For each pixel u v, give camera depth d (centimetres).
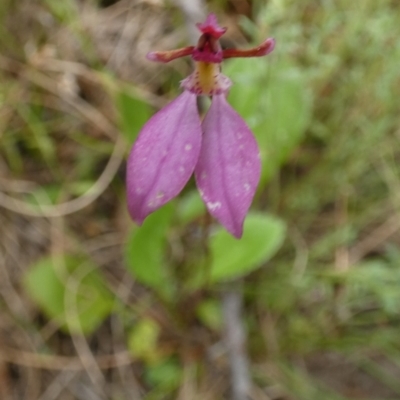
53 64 20
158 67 20
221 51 14
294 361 19
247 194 14
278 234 18
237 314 19
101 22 21
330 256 20
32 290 19
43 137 20
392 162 20
